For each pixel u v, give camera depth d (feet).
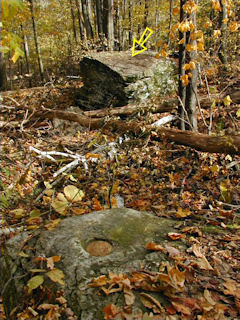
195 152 16.71
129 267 6.52
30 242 7.66
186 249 7.20
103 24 38.32
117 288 5.96
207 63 22.90
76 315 5.56
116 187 12.16
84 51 32.76
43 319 5.73
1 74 38.37
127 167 15.98
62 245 7.25
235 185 14.05
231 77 24.76
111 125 19.81
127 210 8.92
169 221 8.65
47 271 6.54
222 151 15.10
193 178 14.99
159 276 6.04
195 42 15.78
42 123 22.58
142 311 5.51
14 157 17.30
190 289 6.05
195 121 18.26
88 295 5.85
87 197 13.41
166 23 50.03
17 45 5.52
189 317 5.38
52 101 28.86
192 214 9.53
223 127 19.35
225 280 6.27
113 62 26.08
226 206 11.84
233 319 5.35
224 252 7.18
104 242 7.40
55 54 45.44
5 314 7.11
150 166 16.58
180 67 17.29
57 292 5.97
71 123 21.95
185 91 18.12
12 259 7.23
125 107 22.26
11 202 12.94
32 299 6.23
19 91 32.12
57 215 10.73
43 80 47.37
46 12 53.83
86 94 27.68
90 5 54.24
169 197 13.30
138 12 52.26
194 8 12.66
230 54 26.61
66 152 17.85
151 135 18.40
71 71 39.78
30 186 14.60
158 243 7.32
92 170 15.61
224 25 23.27
